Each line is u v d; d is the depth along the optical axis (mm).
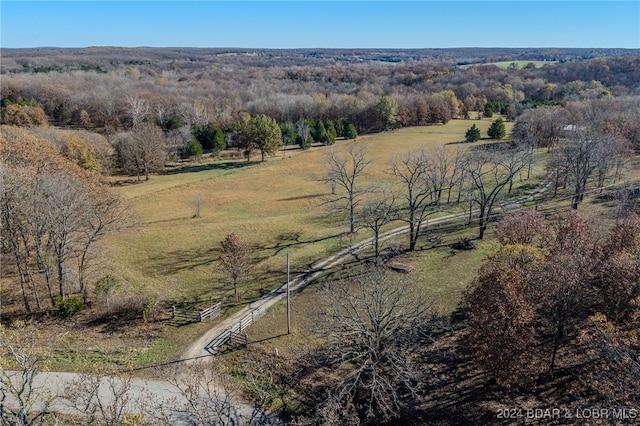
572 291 27094
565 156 63688
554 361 29391
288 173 86562
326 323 33250
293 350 33219
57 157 49281
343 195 71812
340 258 49219
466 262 46594
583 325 31750
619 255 31359
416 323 31344
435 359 31297
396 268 45375
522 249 32250
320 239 54844
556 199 63156
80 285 41250
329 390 27375
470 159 61719
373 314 29875
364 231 56938
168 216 64125
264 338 34812
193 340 34594
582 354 29672
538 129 88938
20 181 37125
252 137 96875
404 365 27609
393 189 73875
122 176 89125
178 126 116812
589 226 39688
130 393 28172
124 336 34906
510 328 25219
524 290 27594
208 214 65188
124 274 45156
